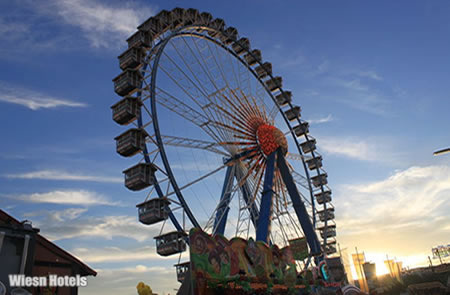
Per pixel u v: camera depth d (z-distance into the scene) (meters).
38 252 20.56
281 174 39.41
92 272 22.64
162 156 29.69
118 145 30.02
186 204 29.20
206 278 18.55
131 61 32.88
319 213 50.78
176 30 37.47
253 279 21.12
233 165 37.88
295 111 51.72
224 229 33.72
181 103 33.34
